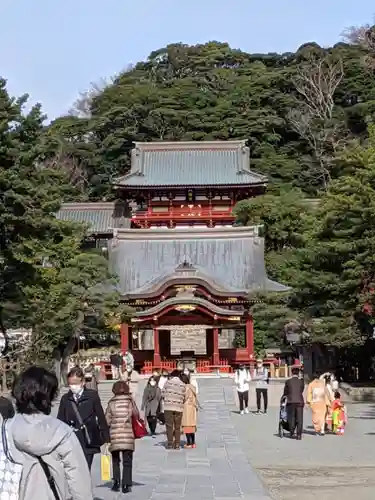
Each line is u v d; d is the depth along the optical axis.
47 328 38.03
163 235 65.25
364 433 25.48
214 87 109.56
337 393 25.81
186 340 61.06
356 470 17.61
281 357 56.22
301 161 96.44
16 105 31.11
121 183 81.00
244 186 80.19
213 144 85.88
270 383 40.59
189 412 21.03
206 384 45.19
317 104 102.25
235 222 77.25
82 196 97.75
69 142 105.81
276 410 33.91
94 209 85.31
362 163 38.72
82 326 44.19
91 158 102.19
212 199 82.44
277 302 50.34
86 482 5.49
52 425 5.52
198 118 101.00
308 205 71.06
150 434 24.59
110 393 40.25
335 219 39.69
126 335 53.22
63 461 5.46
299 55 110.62
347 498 13.68
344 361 44.97
